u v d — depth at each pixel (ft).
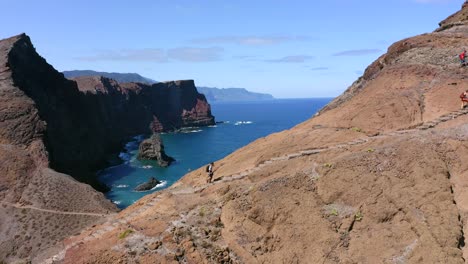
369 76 159.33
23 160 208.54
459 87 112.16
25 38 317.22
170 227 77.77
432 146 81.05
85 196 186.19
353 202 73.20
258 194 77.77
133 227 80.48
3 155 209.05
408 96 114.83
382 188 73.56
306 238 69.62
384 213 69.92
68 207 175.73
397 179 74.69
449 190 71.82
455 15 193.67
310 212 72.59
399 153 79.36
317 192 76.43
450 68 121.80
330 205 74.02
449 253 61.98
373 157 79.56
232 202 79.66
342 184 75.77
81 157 288.30
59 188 189.67
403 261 63.26
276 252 69.97
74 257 75.87
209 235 75.20
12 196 185.37
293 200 75.05
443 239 63.62
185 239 73.56
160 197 98.27
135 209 96.94
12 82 258.16
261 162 98.84
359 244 67.00
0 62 269.85
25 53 301.02
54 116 282.36
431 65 127.03
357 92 156.87
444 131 85.71
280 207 74.33
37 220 167.43
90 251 75.56
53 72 328.29
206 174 109.40
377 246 66.08
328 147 95.81
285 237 70.74
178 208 84.99
